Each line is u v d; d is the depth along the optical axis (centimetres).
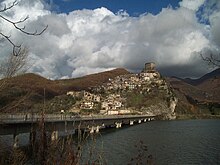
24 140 5297
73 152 775
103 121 11412
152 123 17662
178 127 13125
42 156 800
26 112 1114
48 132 880
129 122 16112
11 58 1226
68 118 6525
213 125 14538
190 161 4438
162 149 5638
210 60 729
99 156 869
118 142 6769
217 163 4309
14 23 519
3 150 1082
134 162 3769
